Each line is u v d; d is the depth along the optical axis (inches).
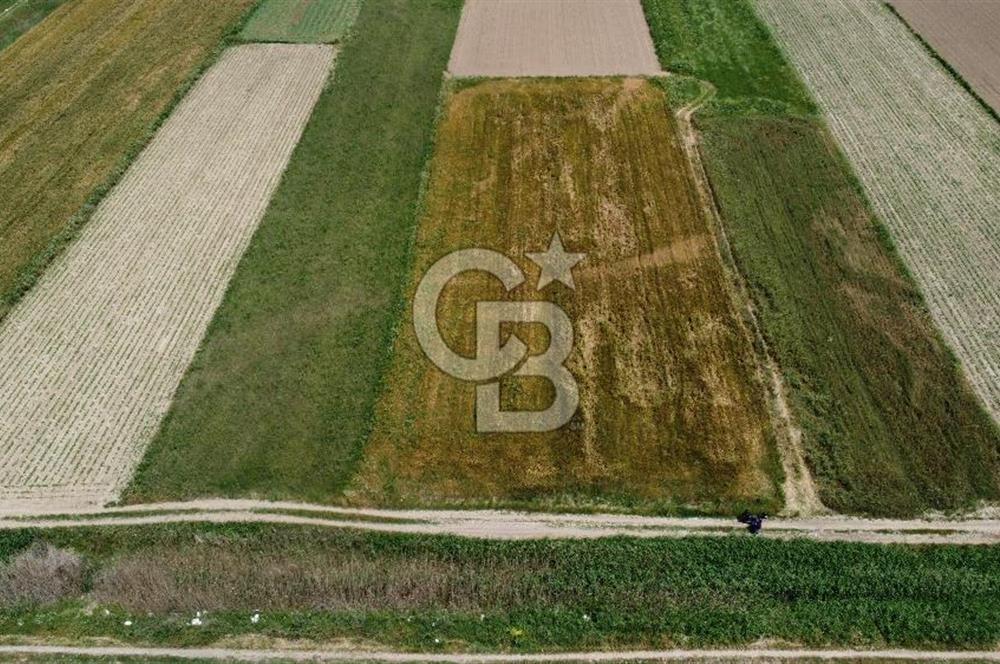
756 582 750.5
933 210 1140.5
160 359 968.9
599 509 815.1
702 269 1060.5
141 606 739.4
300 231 1131.3
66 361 967.0
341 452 868.6
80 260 1098.7
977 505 808.3
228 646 706.2
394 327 992.9
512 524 805.2
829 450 853.8
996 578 747.4
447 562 775.1
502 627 719.7
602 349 963.3
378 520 810.8
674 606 735.1
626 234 1116.5
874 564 761.0
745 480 832.9
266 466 856.3
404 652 702.5
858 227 1112.8
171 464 858.8
